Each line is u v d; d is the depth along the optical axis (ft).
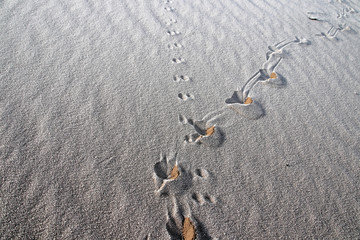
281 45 8.60
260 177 4.73
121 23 8.09
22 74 5.85
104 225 3.80
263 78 7.13
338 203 4.50
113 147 4.81
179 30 8.34
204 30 8.58
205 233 3.92
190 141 5.20
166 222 3.97
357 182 4.88
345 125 6.04
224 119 5.77
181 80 6.56
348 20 10.91
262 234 3.98
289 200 4.44
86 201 4.01
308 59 8.18
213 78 6.81
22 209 3.78
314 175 4.88
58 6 8.18
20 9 7.68
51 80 5.86
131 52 7.07
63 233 3.64
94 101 5.58
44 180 4.16
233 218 4.12
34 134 4.77
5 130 4.72
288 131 5.68
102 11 8.43
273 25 9.59
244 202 4.33
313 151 5.32
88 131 4.99
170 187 4.37
